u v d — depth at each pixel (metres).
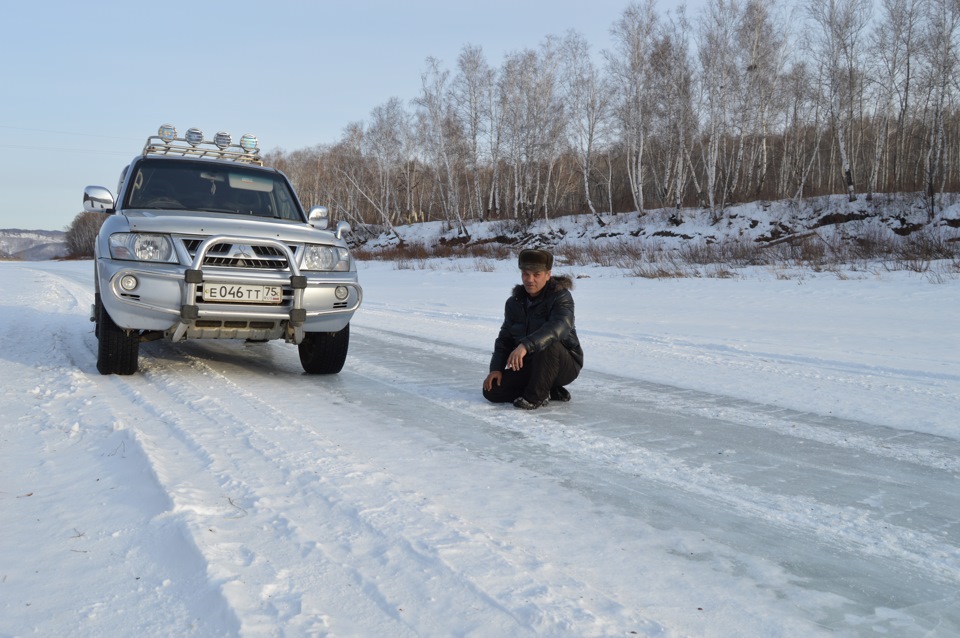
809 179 52.75
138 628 1.93
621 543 2.72
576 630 2.00
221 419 4.25
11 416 4.21
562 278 5.18
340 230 6.44
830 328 10.53
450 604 2.12
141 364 6.32
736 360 7.46
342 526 2.68
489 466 3.63
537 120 46.91
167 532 2.54
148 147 7.00
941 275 17.44
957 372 6.73
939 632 2.12
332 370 6.29
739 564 2.57
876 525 2.99
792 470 3.73
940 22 34.28
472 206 56.16
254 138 7.43
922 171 38.19
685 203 47.53
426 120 52.59
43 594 2.12
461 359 7.38
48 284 17.52
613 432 4.42
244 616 1.97
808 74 42.94
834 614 2.22
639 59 42.94
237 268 5.38
